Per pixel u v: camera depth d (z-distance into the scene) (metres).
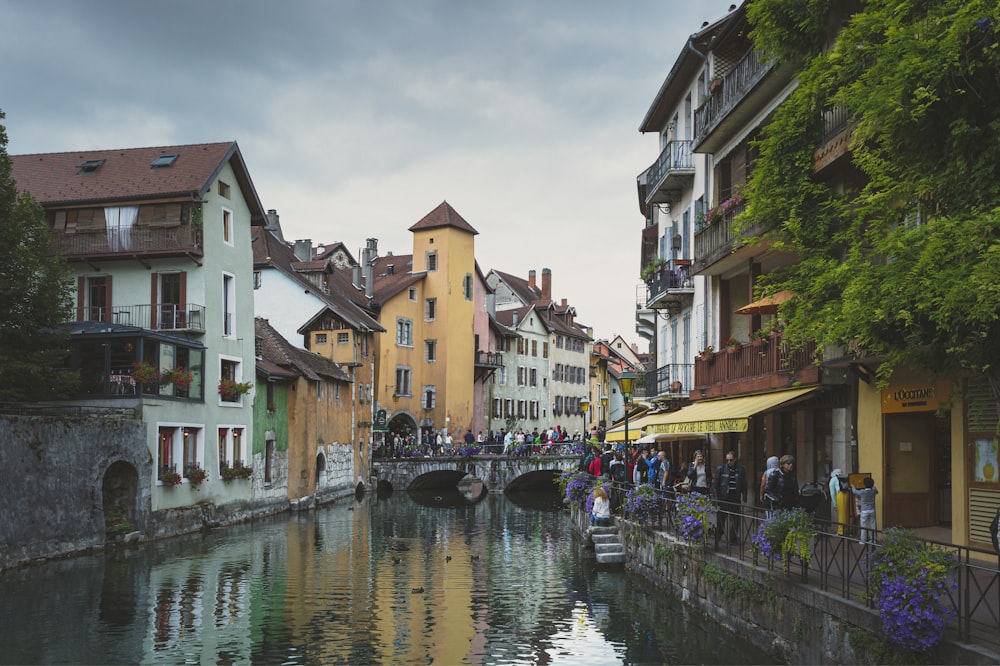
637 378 36.78
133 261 33.50
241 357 35.56
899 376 16.30
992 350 9.52
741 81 21.78
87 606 17.09
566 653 13.51
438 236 68.94
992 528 10.85
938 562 8.79
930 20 9.80
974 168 9.52
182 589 18.97
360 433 52.69
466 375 69.81
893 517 16.72
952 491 14.75
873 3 11.10
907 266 9.67
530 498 54.59
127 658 13.34
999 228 8.90
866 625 9.51
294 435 40.84
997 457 13.64
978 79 9.42
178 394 30.50
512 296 86.00
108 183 34.03
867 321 9.92
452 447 63.19
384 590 18.98
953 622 8.96
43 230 26.33
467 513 40.81
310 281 56.34
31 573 20.81
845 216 12.94
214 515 32.25
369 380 55.00
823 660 10.46
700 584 15.26
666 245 31.78
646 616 15.88
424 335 68.50
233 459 34.53
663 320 33.59
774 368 20.20
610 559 21.84
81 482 24.30
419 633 14.95
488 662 13.10
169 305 33.12
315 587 19.31
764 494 13.95
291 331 53.50
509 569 22.05
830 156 15.32
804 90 12.80
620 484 24.28
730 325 25.22
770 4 15.06
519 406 80.69
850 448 17.97
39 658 13.30
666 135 32.03
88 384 28.25
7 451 21.39
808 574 11.87
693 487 18.80
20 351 25.44
